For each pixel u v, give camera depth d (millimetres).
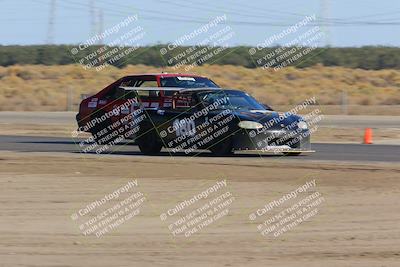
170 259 23578
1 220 28719
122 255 24062
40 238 26172
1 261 23156
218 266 22766
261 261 23328
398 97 137375
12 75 173250
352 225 28047
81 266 22797
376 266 22922
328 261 23391
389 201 32094
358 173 39344
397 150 52375
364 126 78438
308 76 177125
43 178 38031
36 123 80188
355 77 178625
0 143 56500
